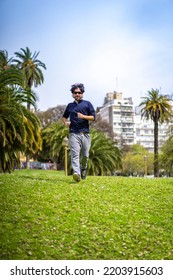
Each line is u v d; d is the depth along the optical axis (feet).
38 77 179.63
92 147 129.70
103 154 132.87
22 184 29.91
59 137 151.02
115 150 142.41
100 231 20.10
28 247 17.65
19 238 18.45
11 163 83.87
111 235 19.77
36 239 18.61
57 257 17.10
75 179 30.86
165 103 163.63
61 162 171.94
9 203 23.84
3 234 18.71
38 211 22.71
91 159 131.85
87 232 19.84
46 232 19.58
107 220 21.75
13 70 75.20
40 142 84.84
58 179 35.19
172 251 18.54
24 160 205.57
